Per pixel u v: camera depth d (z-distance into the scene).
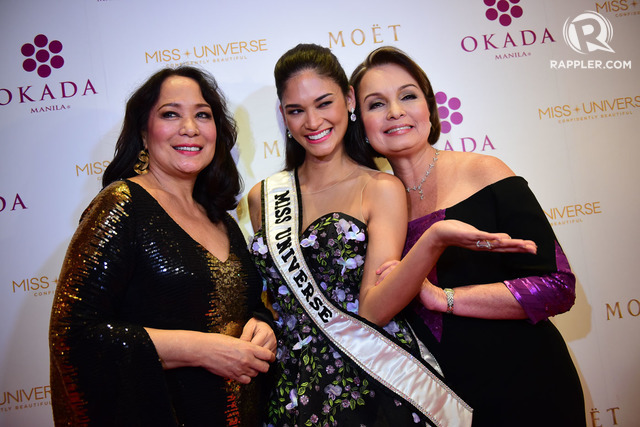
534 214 1.59
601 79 2.25
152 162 1.68
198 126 1.66
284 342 1.65
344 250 1.57
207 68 2.19
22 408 2.07
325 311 1.58
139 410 1.37
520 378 1.54
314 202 1.74
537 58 2.24
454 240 1.39
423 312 1.65
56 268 2.11
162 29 2.18
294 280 1.63
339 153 1.76
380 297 1.50
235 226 1.81
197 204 1.79
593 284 2.19
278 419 1.58
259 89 2.20
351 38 2.21
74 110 2.15
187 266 1.51
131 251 1.46
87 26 2.17
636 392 2.16
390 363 1.53
